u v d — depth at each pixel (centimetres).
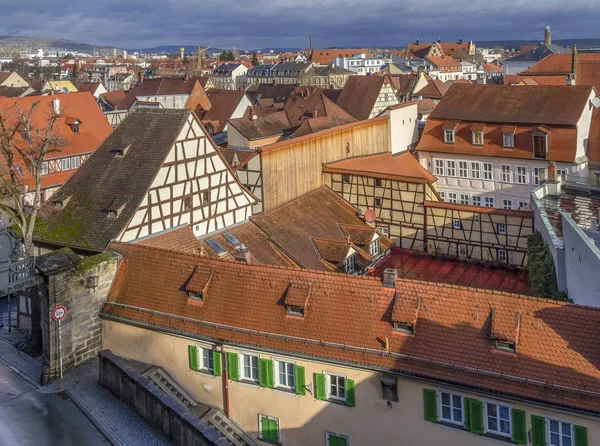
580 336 2462
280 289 2984
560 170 6097
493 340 2559
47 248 3962
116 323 3303
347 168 5781
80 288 3225
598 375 2359
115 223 3816
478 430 2519
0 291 2897
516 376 2456
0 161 5512
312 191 5603
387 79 10144
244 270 3100
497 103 6612
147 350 3234
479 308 2650
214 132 10206
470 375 2517
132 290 3319
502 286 4816
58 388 3083
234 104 10750
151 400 2747
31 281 3027
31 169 5725
